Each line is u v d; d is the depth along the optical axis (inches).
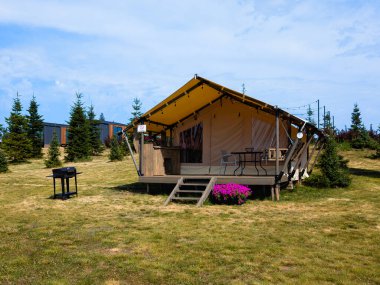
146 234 264.4
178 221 311.1
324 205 377.7
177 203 413.7
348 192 453.1
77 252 222.4
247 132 517.7
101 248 231.1
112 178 699.4
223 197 396.2
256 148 510.0
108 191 526.3
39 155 1269.7
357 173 611.2
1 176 760.3
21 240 254.2
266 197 436.1
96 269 192.7
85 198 464.4
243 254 215.0
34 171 887.1
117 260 206.2
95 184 619.5
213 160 538.6
